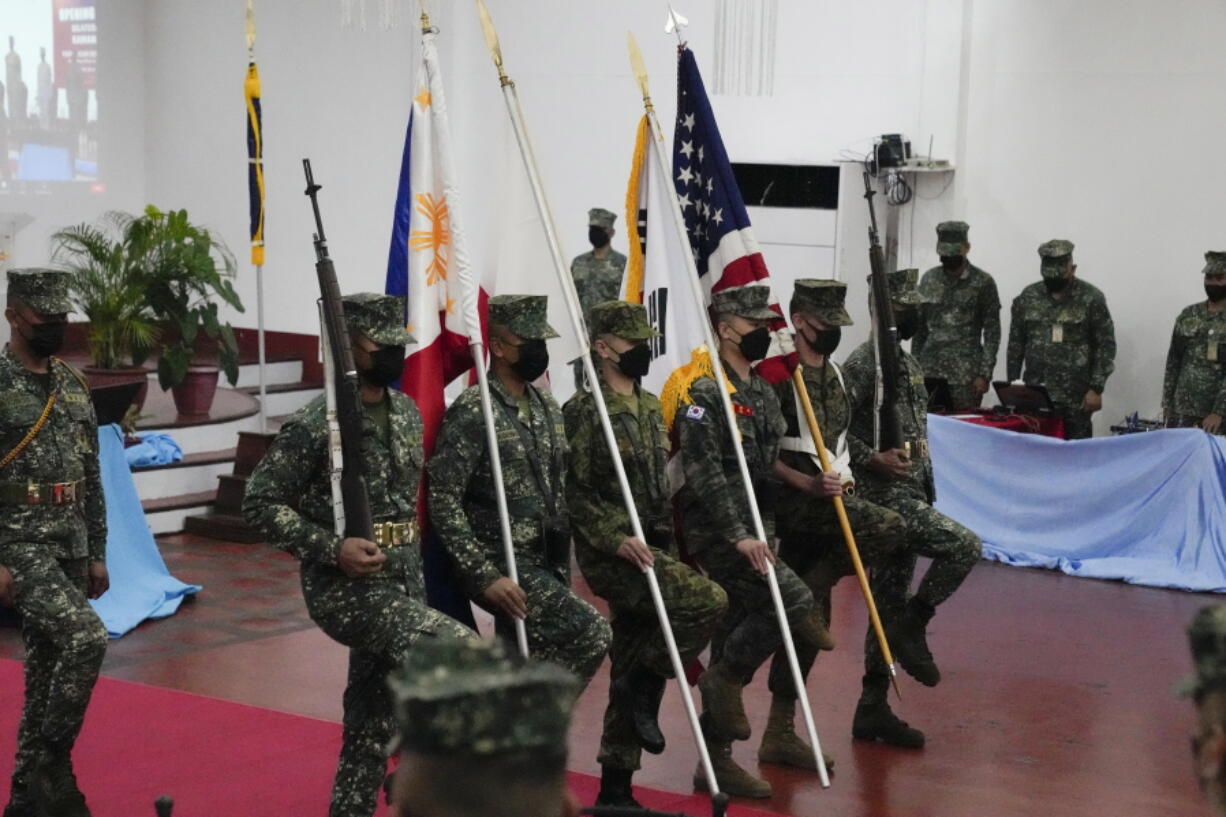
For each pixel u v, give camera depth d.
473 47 14.26
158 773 5.50
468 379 5.63
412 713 1.38
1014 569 10.05
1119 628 8.52
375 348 4.54
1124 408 11.78
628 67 13.62
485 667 1.44
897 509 6.43
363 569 4.37
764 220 12.55
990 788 5.83
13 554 5.05
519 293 5.73
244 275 15.73
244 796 5.27
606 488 5.34
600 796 5.34
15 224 14.15
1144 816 5.54
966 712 6.86
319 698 6.92
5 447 5.08
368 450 4.52
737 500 5.68
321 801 5.23
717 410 5.60
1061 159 11.84
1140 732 6.59
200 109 15.89
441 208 5.28
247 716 6.21
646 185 6.07
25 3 15.09
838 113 12.71
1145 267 11.60
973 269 11.73
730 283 6.00
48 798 4.96
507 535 4.89
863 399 6.45
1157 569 9.68
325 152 15.14
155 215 11.81
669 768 6.00
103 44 15.83
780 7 12.87
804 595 5.59
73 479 5.21
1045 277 11.24
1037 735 6.53
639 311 5.34
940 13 12.18
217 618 8.47
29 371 5.18
